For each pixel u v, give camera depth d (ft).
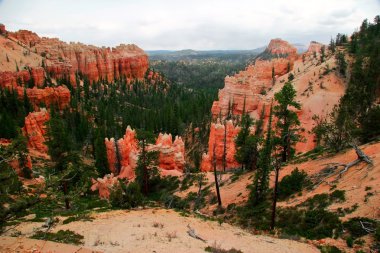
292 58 485.56
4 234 68.90
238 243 80.12
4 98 358.64
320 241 82.99
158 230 84.79
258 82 414.82
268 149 123.54
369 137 138.92
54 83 540.93
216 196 149.59
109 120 381.60
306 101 292.61
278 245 80.84
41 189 50.24
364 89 220.43
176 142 234.38
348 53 351.25
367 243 74.28
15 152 52.06
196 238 80.33
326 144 170.40
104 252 59.67
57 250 52.49
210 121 355.56
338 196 97.55
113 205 128.88
